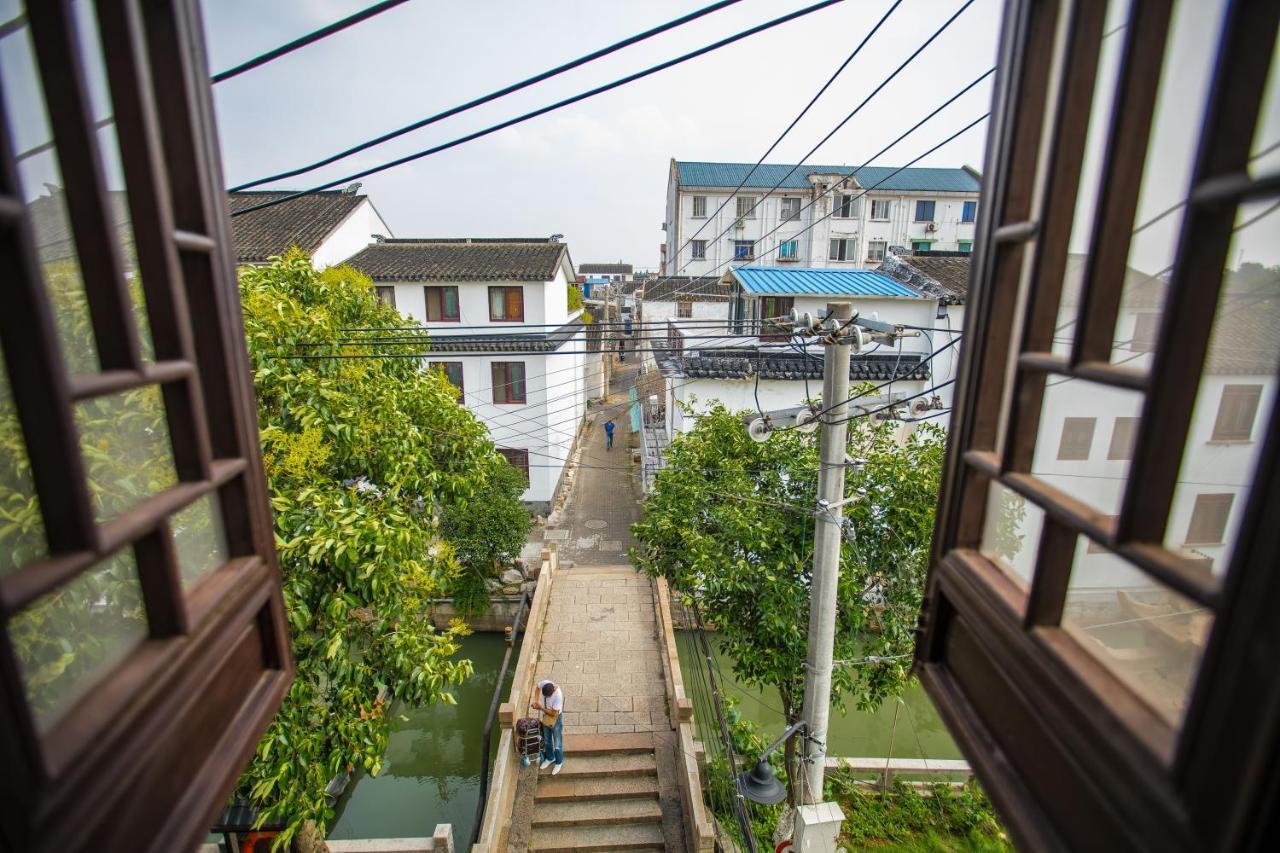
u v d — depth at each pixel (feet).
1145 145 4.95
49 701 6.19
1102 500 7.01
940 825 25.07
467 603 39.22
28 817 3.83
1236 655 3.61
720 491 23.11
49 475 4.46
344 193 60.39
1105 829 4.50
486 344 51.55
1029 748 5.68
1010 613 6.27
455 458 25.26
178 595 5.73
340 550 16.38
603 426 81.56
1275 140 4.14
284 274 23.72
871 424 24.72
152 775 5.06
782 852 18.76
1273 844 3.34
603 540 51.47
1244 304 4.99
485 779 23.57
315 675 17.67
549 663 33.32
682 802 25.38
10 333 4.24
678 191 98.27
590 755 27.48
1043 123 6.51
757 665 22.65
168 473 8.33
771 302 46.06
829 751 31.01
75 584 7.06
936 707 7.72
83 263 5.00
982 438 7.32
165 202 5.79
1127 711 4.67
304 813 16.70
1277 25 3.99
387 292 53.47
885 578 22.54
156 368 5.50
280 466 18.54
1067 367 5.41
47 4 4.49
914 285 49.57
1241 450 5.40
